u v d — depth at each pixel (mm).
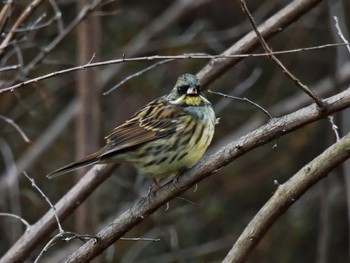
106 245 7059
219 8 16891
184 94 8680
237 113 15406
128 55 15453
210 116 8680
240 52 9156
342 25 14375
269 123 6480
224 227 14984
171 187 7020
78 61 14211
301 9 8938
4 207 13977
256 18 15844
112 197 14742
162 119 8539
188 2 15992
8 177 13820
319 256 14125
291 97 15797
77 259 7078
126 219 7062
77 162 8211
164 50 15820
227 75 15570
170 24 16000
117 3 15852
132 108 15508
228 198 15219
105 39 15812
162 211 14281
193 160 8602
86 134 12414
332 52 14578
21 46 12109
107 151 8234
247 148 6574
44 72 14711
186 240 14766
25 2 12656
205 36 15562
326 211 14156
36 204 14180
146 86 15406
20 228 14094
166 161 8539
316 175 6473
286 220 14906
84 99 12398
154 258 14016
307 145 15414
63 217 9188
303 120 6367
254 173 15203
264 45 6223
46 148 15016
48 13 14133
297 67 16219
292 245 14734
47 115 15289
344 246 15547
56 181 14812
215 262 13258
